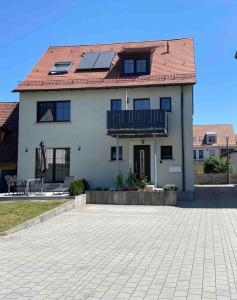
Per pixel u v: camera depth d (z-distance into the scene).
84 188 22.47
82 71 27.05
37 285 6.96
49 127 25.73
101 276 7.48
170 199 20.50
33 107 25.95
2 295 6.42
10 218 14.44
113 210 18.41
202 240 11.06
